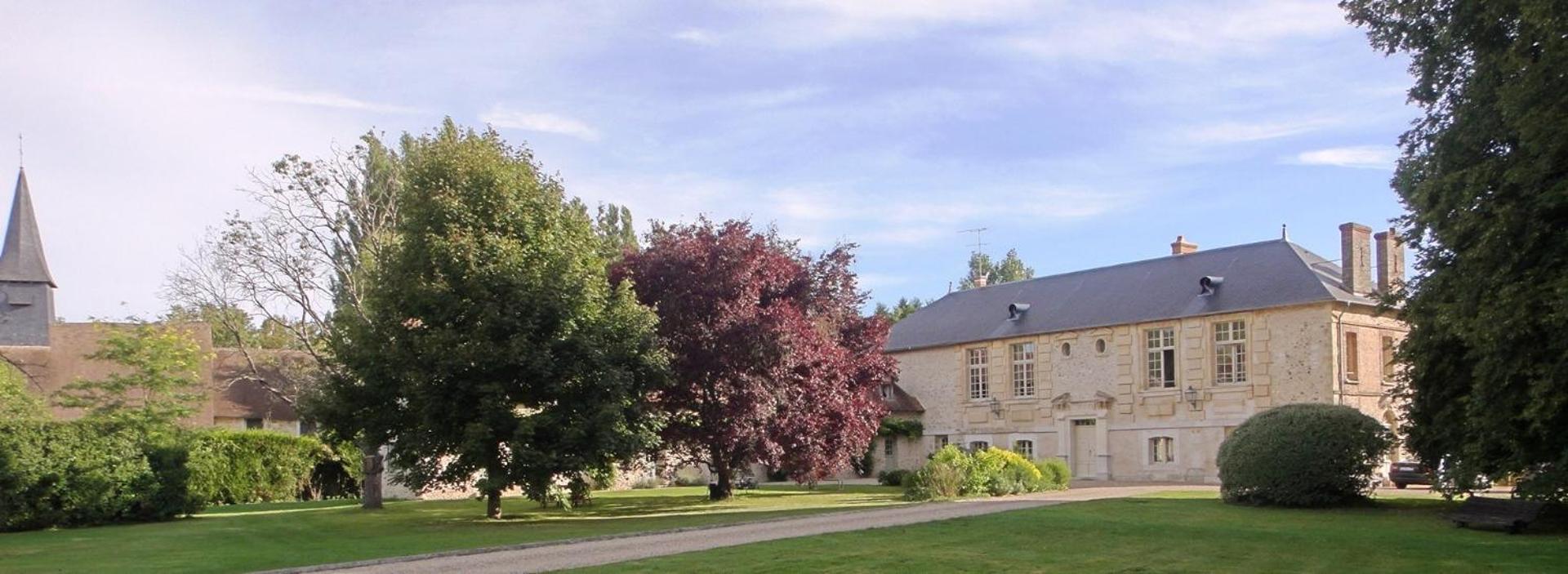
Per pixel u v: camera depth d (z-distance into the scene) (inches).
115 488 879.1
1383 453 813.2
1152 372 1409.9
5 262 1579.7
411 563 539.8
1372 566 473.1
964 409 1638.8
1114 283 1537.9
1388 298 740.0
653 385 860.6
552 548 602.5
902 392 1722.4
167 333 1044.5
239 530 766.5
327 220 1454.2
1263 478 807.1
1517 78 585.9
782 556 522.6
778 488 1343.5
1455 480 685.3
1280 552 523.8
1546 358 583.8
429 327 803.4
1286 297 1273.4
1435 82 691.4
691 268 969.5
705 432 959.6
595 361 798.5
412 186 846.5
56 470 845.2
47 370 1402.6
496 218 834.8
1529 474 659.4
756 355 936.9
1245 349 1314.0
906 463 1702.8
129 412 957.2
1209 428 1328.7
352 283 1406.3
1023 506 829.2
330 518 882.1
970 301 1769.2
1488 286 591.2
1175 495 986.1
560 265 834.8
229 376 1537.9
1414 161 699.4
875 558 512.4
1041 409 1526.8
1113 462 1433.3
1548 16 546.0
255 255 1448.1
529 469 789.9
